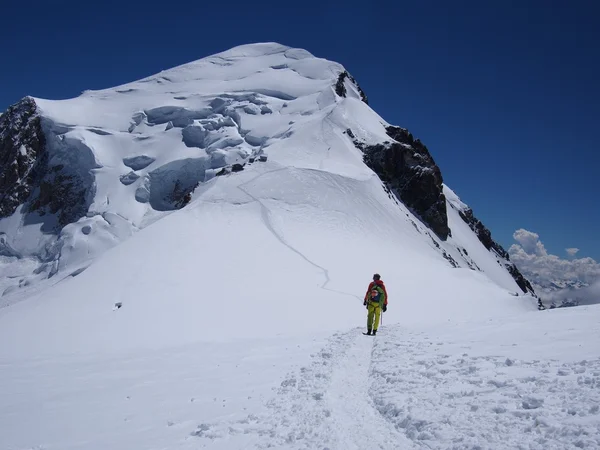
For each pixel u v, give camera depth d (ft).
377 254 143.13
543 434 16.48
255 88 345.72
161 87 375.66
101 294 91.61
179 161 269.23
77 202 279.28
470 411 19.93
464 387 23.47
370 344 42.45
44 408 24.95
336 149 229.45
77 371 35.17
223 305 86.69
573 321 39.88
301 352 39.60
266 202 153.17
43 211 289.94
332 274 116.78
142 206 258.78
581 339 31.63
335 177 179.22
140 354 42.73
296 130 248.32
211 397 26.45
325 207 161.17
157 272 102.37
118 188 265.54
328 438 18.90
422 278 126.41
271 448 18.31
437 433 18.08
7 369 36.60
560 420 17.17
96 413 23.94
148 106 332.80
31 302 91.86
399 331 49.32
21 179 308.40
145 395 27.37
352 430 19.84
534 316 47.14
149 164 281.33
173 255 111.45
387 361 32.42
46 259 232.94
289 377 30.25
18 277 245.45
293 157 209.56
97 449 18.85
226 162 258.57
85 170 289.12
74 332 72.02
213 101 328.70
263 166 176.86
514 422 17.92
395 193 258.98
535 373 23.98
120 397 27.07
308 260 123.34
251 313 82.84
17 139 319.47
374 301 49.55
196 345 47.65
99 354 44.50
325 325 77.71
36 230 278.46
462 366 27.55
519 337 35.24
